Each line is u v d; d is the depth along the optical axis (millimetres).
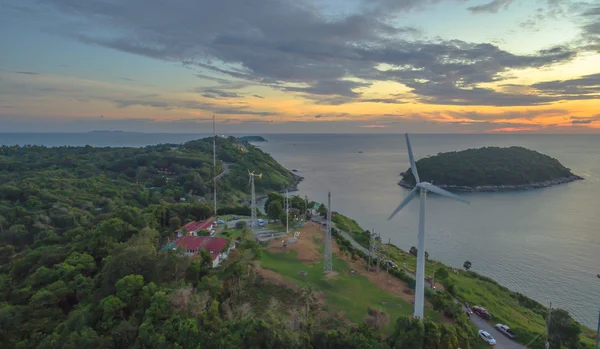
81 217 177500
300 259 107938
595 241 163375
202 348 59938
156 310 66688
